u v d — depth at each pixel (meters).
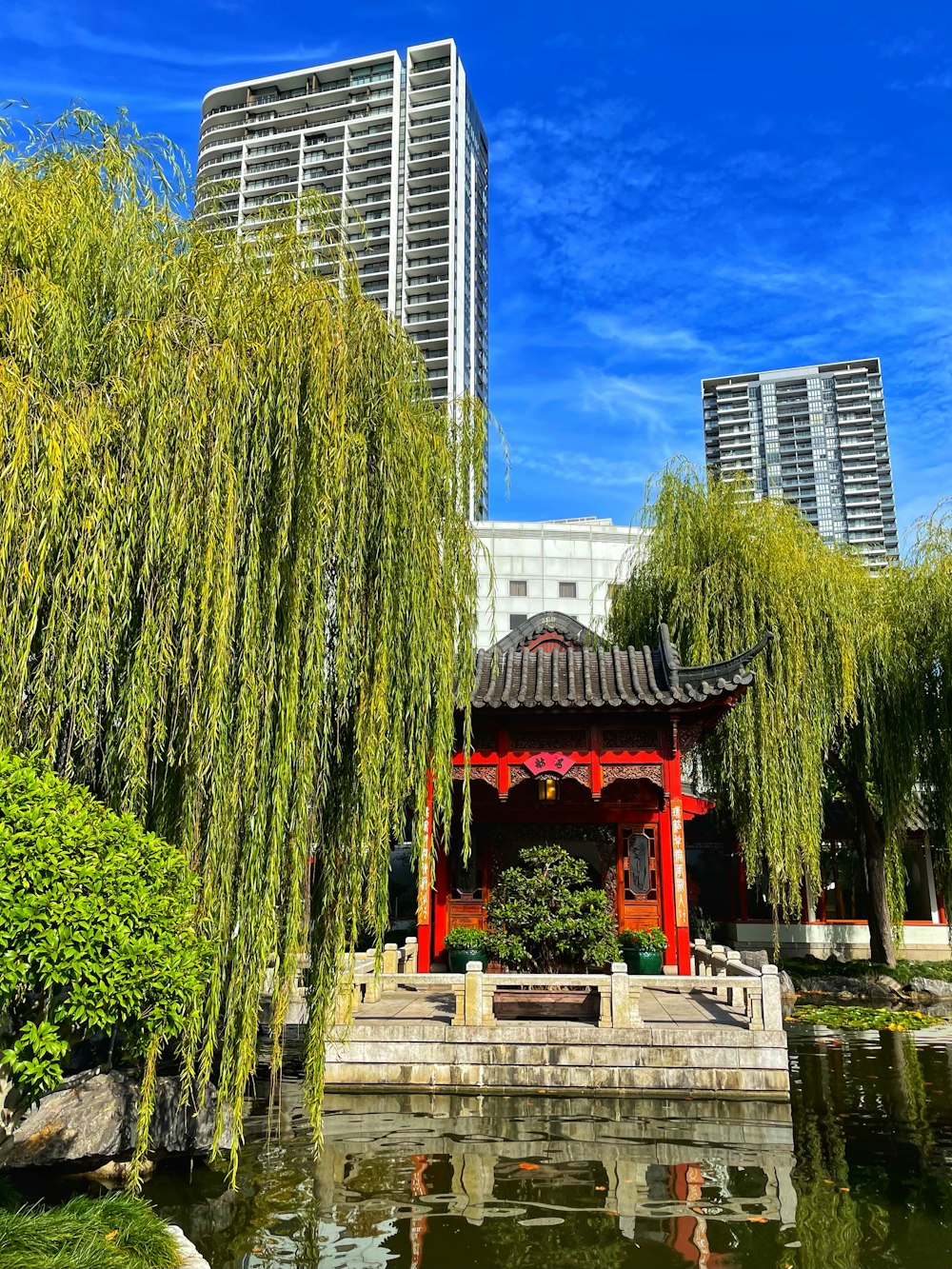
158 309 8.56
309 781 8.17
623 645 22.36
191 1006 7.34
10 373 7.07
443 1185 8.20
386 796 8.85
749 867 21.33
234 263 8.92
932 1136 9.81
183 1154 8.76
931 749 21.59
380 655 8.67
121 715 7.52
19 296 7.34
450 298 79.38
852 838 27.47
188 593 7.54
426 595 9.36
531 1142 9.42
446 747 10.14
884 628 21.34
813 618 20.09
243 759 7.61
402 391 9.28
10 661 6.81
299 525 8.17
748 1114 10.48
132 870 6.02
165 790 7.84
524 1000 12.06
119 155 8.81
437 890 17.66
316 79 86.88
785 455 118.94
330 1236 7.11
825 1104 11.27
